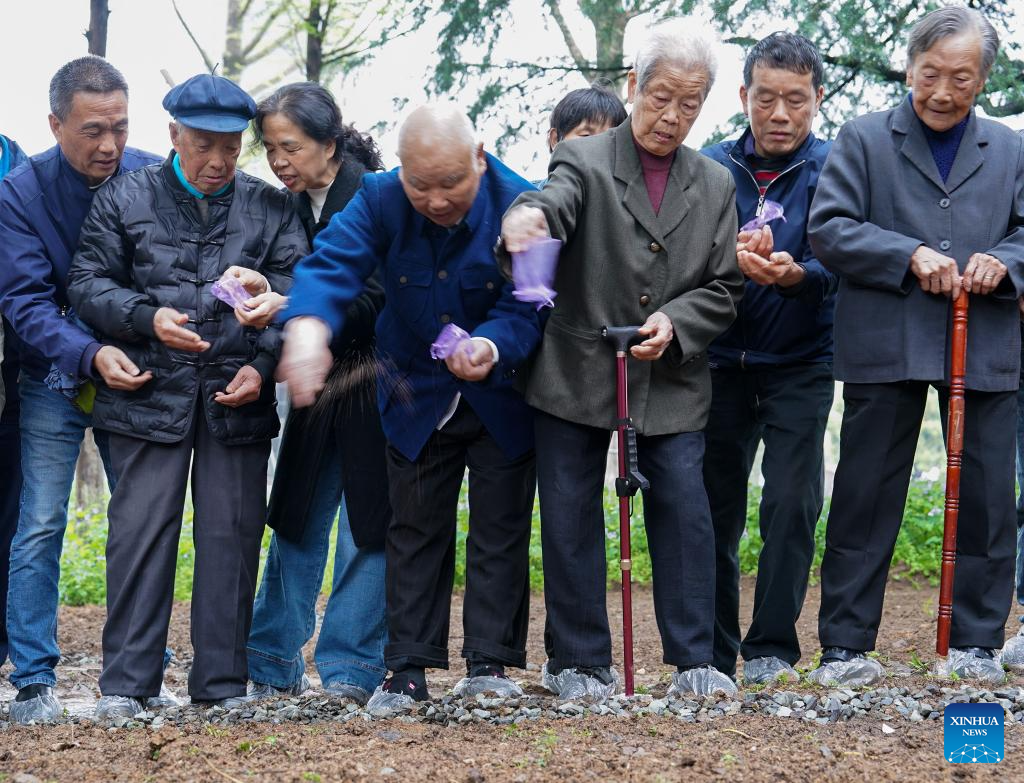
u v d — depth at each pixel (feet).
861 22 39.78
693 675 14.51
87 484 48.32
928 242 15.47
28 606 15.97
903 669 16.35
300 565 16.57
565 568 14.60
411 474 14.82
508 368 13.88
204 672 14.90
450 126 13.16
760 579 16.67
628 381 14.42
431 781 11.28
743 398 17.20
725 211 14.80
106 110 15.38
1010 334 15.47
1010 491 15.69
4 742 13.56
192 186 15.06
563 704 13.96
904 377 15.28
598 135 14.78
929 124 15.55
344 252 14.12
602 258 14.42
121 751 12.79
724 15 41.04
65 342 14.84
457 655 23.06
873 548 15.76
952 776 11.42
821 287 16.15
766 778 11.27
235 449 15.11
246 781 11.43
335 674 16.03
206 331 14.84
